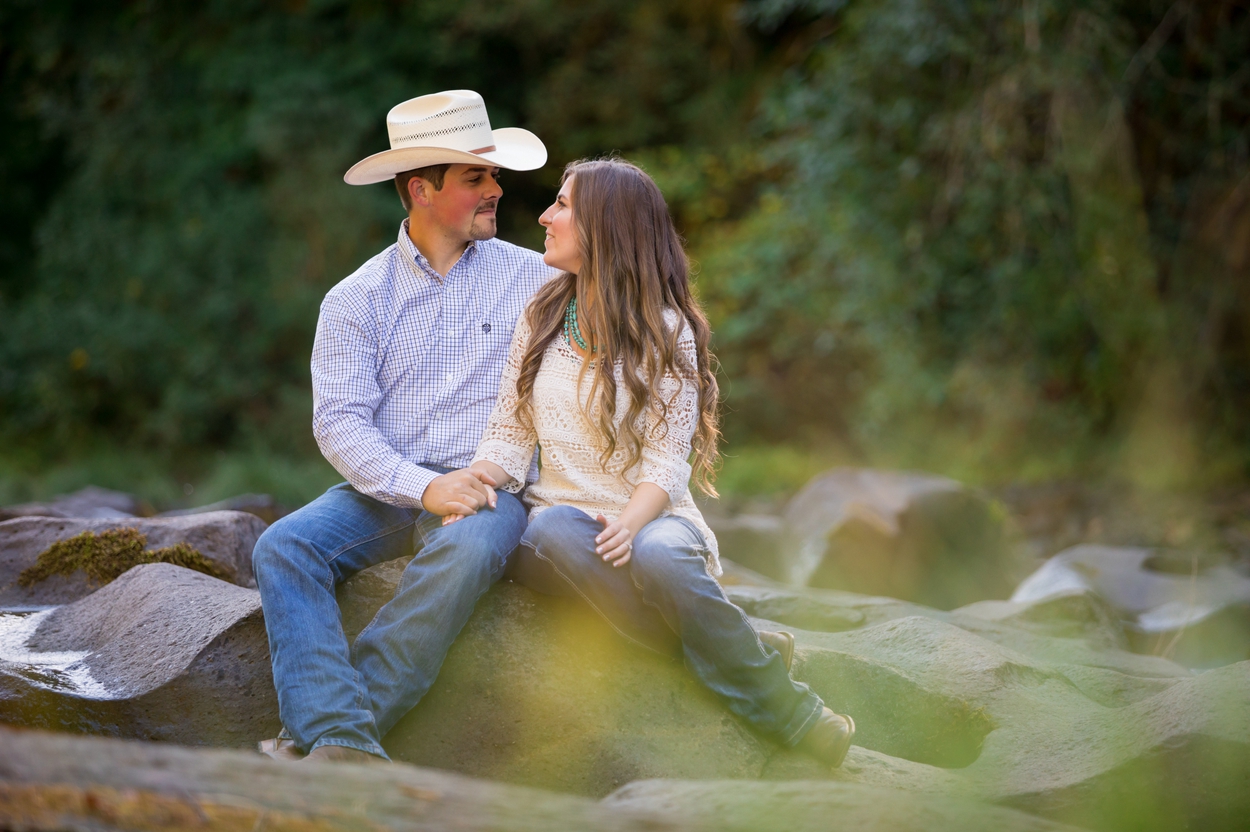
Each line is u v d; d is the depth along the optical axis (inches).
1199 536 452.8
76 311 749.3
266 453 706.2
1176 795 128.0
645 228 150.9
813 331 677.9
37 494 655.1
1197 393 529.0
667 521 147.4
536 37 807.1
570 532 145.8
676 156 772.6
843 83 553.6
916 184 550.9
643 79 800.9
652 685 147.9
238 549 211.2
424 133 171.6
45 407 743.1
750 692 142.9
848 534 360.2
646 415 149.6
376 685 139.1
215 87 769.6
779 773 142.2
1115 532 478.0
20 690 148.2
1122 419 554.3
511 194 826.2
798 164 595.5
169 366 744.3
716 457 161.0
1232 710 132.0
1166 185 534.6
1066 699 169.0
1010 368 561.6
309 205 743.1
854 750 150.6
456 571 142.5
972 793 136.0
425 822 73.4
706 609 140.9
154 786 72.7
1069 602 241.9
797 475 662.5
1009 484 567.2
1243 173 511.5
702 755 141.6
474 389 169.5
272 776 78.0
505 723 144.8
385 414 167.9
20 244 832.9
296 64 766.5
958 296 569.9
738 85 802.8
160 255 748.6
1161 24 512.7
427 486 151.2
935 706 161.9
